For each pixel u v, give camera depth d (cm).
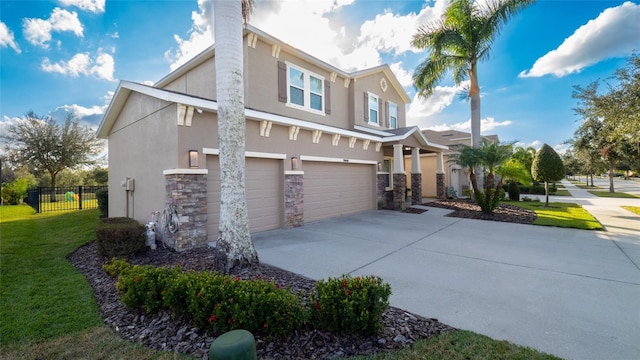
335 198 1189
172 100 679
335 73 1379
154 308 375
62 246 767
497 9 1329
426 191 2178
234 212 516
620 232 873
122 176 1012
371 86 1639
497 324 350
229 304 319
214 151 763
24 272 566
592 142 2066
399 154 1374
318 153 1086
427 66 1495
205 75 1134
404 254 656
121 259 596
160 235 754
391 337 316
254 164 886
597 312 380
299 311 319
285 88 1141
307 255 646
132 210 931
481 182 1471
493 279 502
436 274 527
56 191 1969
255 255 538
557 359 281
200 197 725
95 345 320
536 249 695
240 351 217
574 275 520
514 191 1838
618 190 3034
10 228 1026
